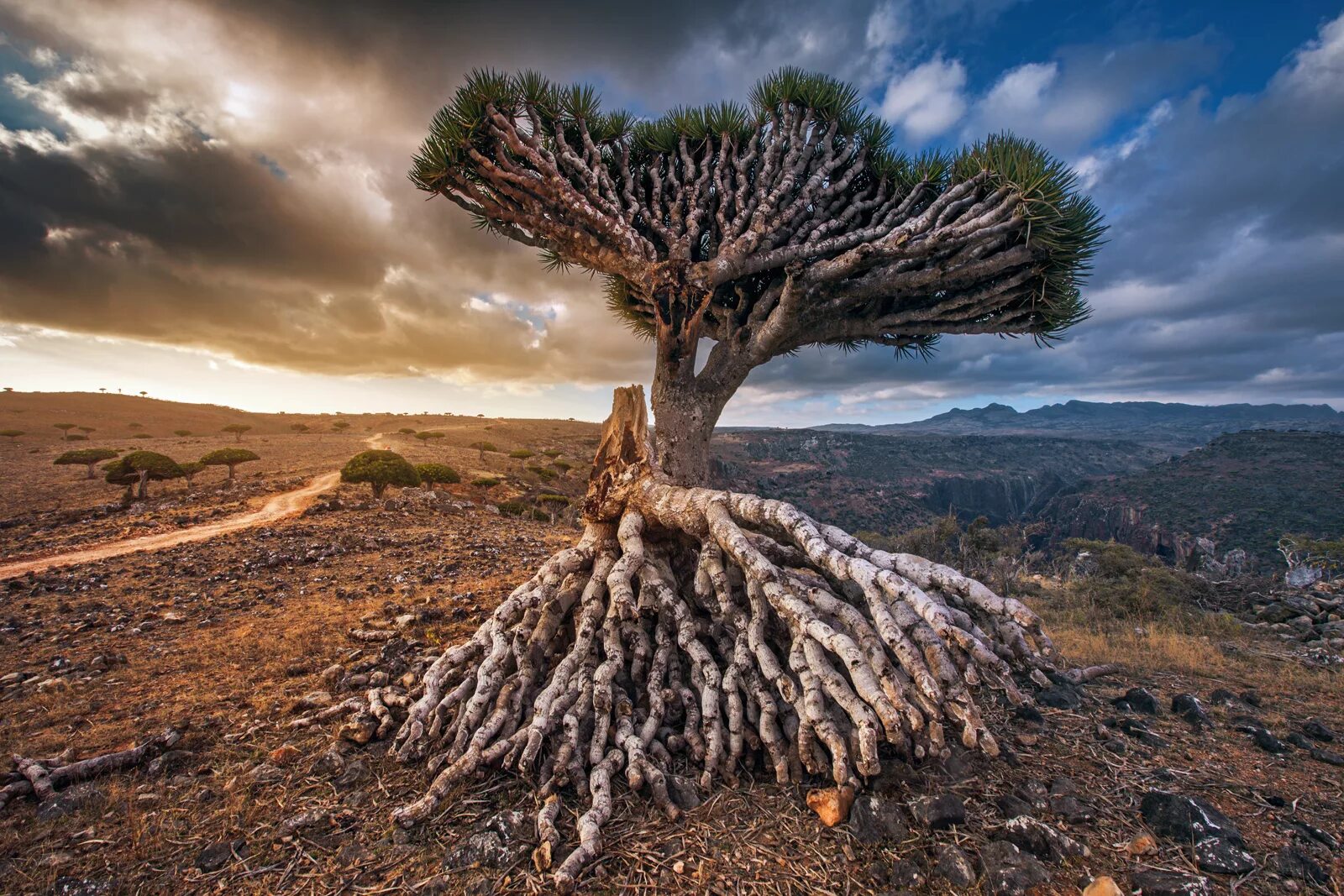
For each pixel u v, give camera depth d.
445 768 3.64
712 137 6.74
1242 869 2.76
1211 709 5.07
